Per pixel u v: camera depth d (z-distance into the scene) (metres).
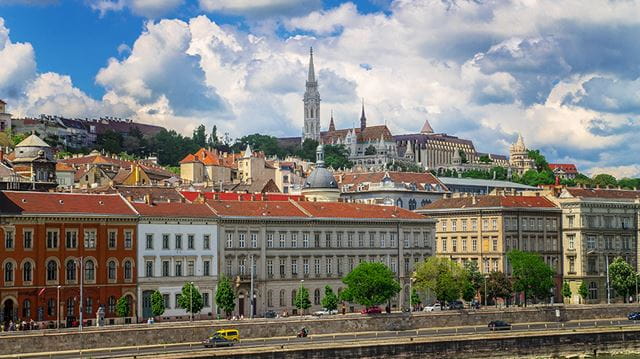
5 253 197.88
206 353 158.50
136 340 174.38
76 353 161.25
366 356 176.25
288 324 192.38
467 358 188.00
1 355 158.50
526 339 196.00
